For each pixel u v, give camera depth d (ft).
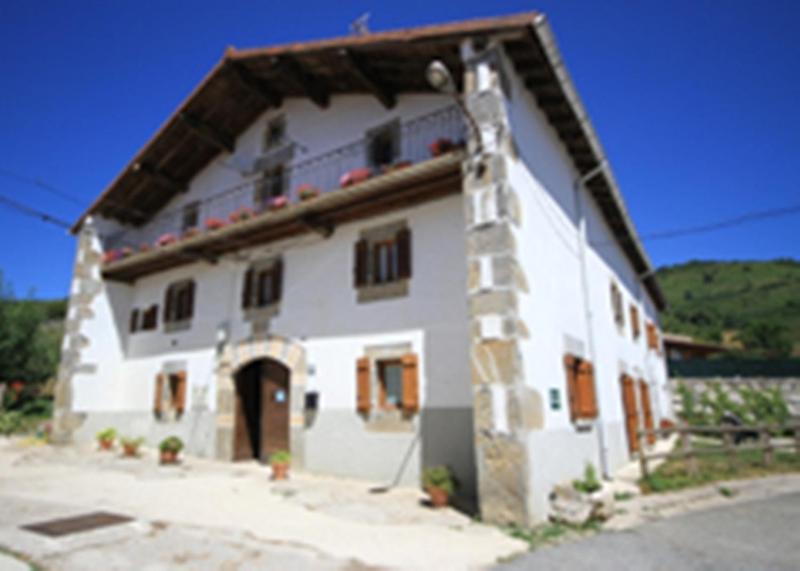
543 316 21.89
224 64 34.06
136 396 40.93
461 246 25.26
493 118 21.25
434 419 24.06
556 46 22.45
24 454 34.96
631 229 39.88
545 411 20.06
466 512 19.44
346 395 27.55
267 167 37.81
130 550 13.85
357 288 28.50
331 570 12.75
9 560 12.87
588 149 29.58
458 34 22.63
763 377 60.75
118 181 41.73
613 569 13.37
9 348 58.29
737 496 22.39
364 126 32.99
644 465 25.40
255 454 34.40
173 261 38.81
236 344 34.01
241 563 13.09
